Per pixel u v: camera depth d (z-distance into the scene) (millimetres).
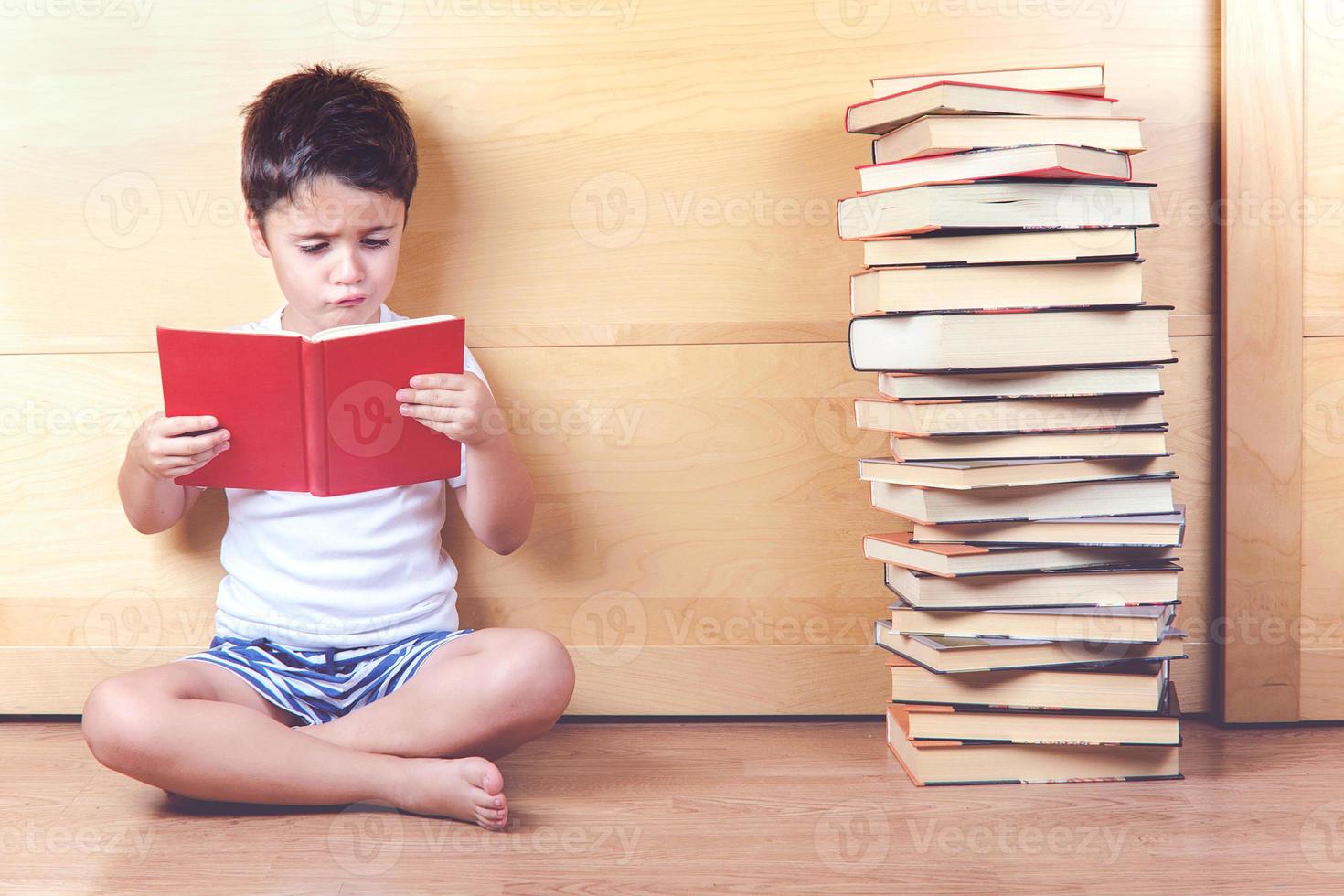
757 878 841
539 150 1235
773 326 1245
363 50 1228
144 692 938
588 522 1267
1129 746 1053
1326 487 1219
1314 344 1207
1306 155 1192
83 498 1263
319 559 1114
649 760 1137
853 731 1240
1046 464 1029
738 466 1260
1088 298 1035
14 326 1250
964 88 1014
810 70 1227
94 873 855
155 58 1224
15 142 1231
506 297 1249
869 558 1146
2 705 1276
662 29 1226
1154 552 1068
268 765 934
